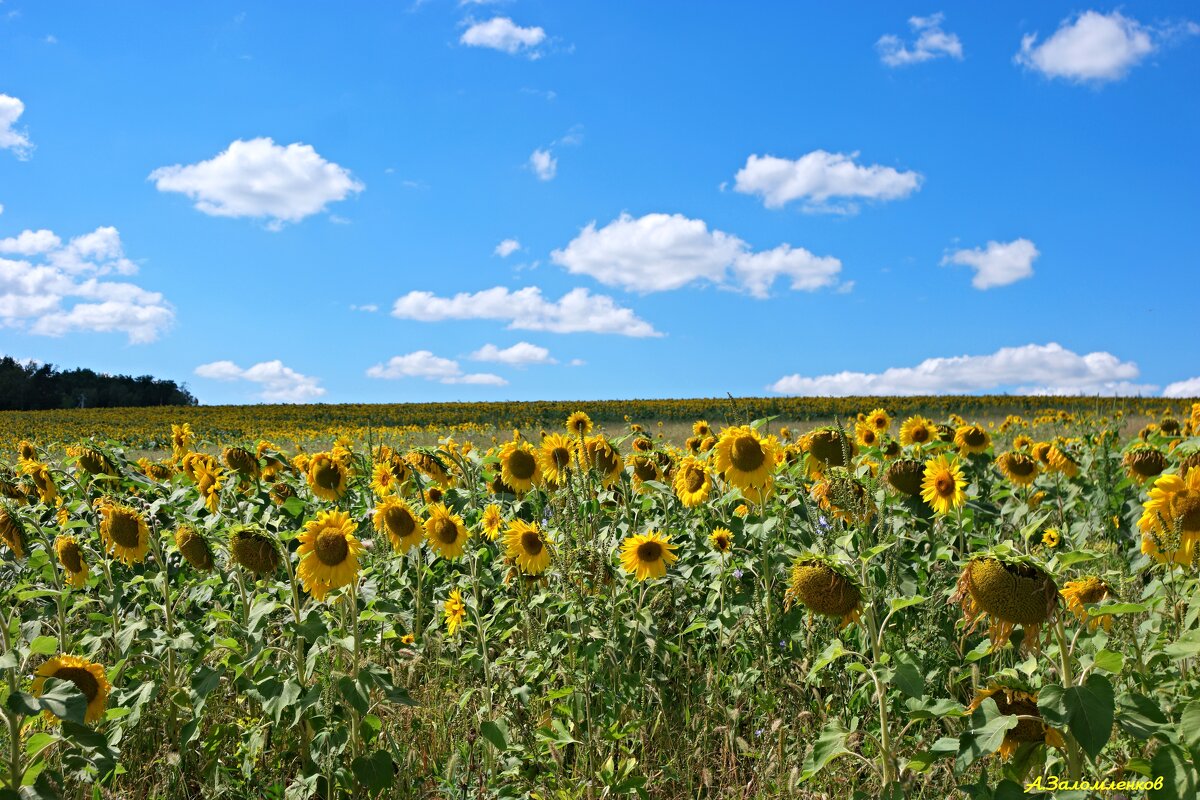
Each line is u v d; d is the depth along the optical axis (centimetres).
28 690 324
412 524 515
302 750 411
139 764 434
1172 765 269
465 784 403
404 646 543
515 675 438
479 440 2289
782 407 5438
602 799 382
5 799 292
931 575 535
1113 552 641
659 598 552
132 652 470
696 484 648
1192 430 981
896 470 588
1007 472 757
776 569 520
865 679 426
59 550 505
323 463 724
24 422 5384
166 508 618
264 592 483
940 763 388
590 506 647
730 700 486
